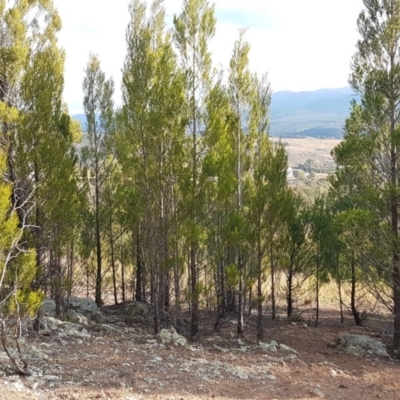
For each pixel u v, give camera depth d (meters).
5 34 12.02
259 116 16.61
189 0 13.38
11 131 11.46
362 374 11.59
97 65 20.56
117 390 8.39
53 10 14.62
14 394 7.26
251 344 14.07
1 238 7.91
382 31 14.00
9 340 10.51
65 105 18.53
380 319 21.28
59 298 15.30
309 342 15.62
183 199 13.16
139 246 20.16
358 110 16.48
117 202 20.22
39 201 11.66
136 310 19.28
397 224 13.55
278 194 14.35
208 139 13.19
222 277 16.88
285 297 21.25
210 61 13.59
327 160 189.75
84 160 20.22
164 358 11.13
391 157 13.70
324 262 18.39
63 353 10.59
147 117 12.74
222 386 9.48
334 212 18.05
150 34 13.02
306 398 9.30
